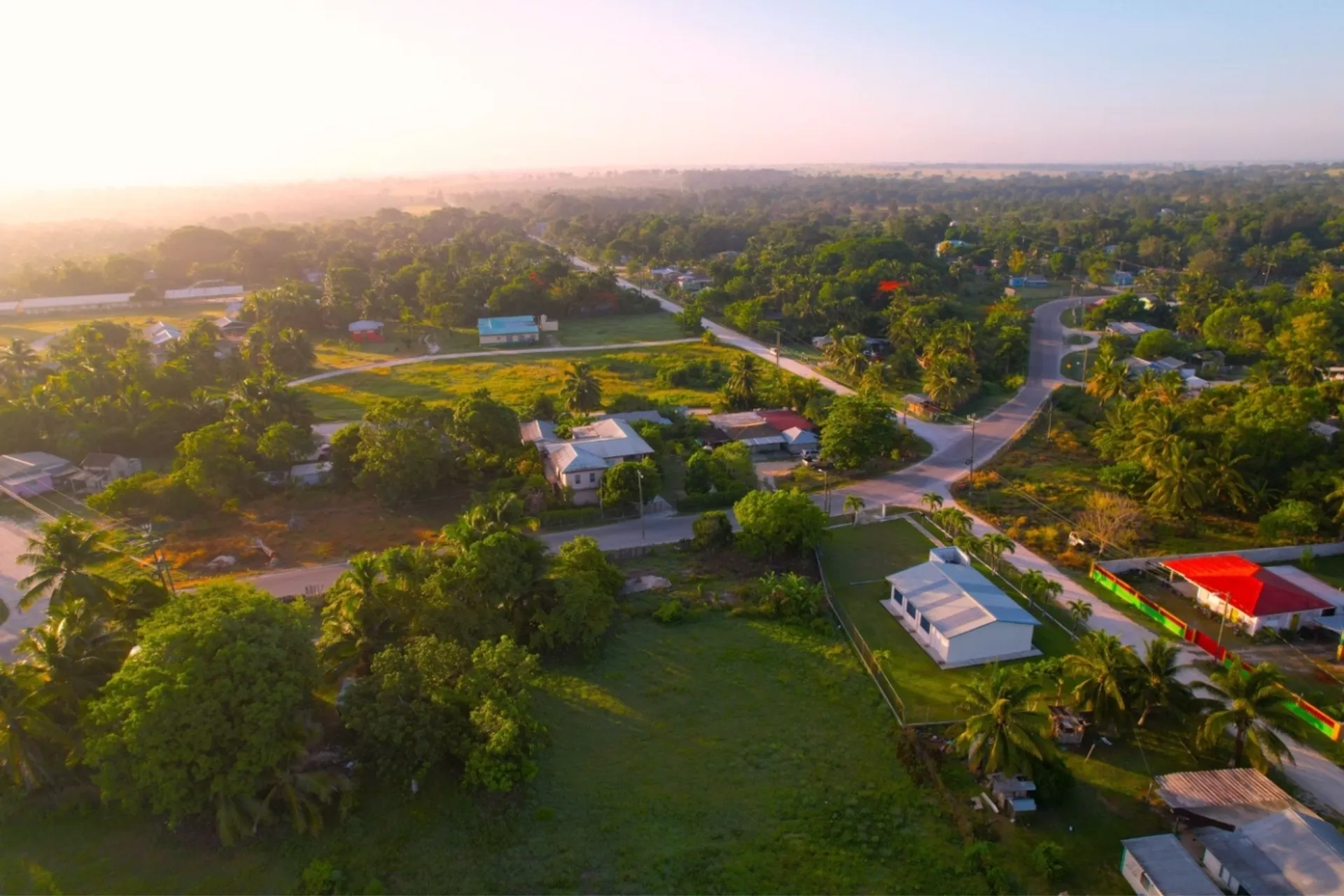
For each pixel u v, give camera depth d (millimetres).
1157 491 84875
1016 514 87125
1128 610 67500
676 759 50375
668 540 81000
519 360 159375
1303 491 82125
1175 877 38812
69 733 46312
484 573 58688
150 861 42688
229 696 42562
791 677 59000
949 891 40750
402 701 48281
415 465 87000
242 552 78125
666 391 138125
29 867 42344
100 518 86750
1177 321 173500
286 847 43375
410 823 45094
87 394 113875
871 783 48312
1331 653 61000
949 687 57312
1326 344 135125
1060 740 50906
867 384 130625
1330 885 37531
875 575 74375
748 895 40344
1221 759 49344
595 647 61500
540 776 48562
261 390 105000
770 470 101875
